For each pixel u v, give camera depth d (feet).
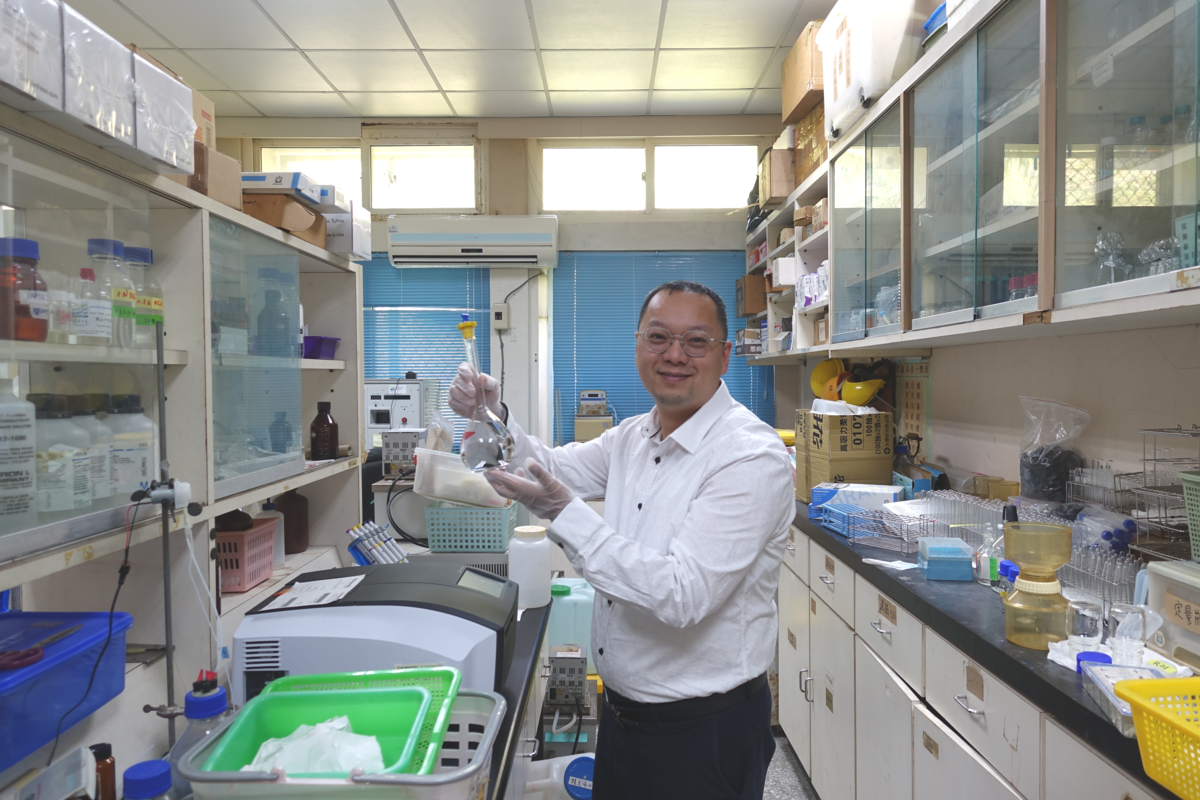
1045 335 6.33
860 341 8.03
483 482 5.83
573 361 14.67
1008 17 5.19
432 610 3.66
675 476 4.13
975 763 4.21
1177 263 3.75
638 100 13.14
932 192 6.44
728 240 14.57
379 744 2.67
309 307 6.43
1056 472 6.04
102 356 3.23
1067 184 4.60
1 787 2.65
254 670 3.56
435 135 14.23
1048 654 3.84
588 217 14.69
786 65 10.22
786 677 8.42
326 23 10.15
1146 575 3.91
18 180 2.98
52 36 2.52
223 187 4.13
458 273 14.53
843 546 6.49
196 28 10.27
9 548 2.62
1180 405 5.10
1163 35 3.84
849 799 6.31
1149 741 2.69
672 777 3.96
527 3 9.61
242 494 4.32
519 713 3.58
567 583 7.35
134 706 3.50
